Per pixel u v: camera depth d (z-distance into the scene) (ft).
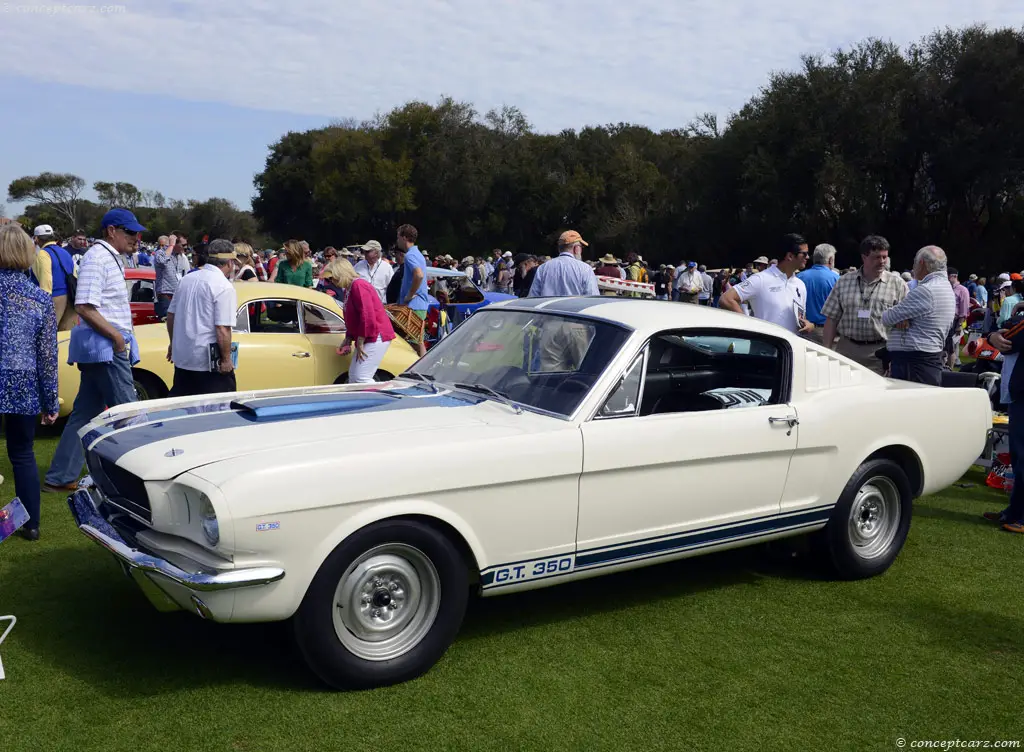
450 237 208.23
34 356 15.74
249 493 10.27
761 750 10.65
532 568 12.60
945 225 138.51
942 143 126.21
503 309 16.16
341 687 11.33
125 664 11.97
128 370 19.51
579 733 10.78
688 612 14.80
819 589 16.14
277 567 10.50
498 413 13.28
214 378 20.85
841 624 14.52
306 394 14.66
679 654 13.14
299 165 221.87
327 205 212.43
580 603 15.03
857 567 16.43
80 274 18.49
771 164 137.18
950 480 17.66
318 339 27.45
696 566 17.21
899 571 17.26
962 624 14.70
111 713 10.69
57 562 15.74
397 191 204.03
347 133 217.36
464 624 13.91
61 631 12.92
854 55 138.51
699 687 12.13
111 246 19.33
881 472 16.49
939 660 13.32
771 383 15.49
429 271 52.95
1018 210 128.16
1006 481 24.07
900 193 138.00
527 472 12.16
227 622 10.57
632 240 187.42
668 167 214.48
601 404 13.14
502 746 10.39
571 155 207.10
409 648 11.72
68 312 25.23
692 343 14.55
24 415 15.92
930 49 133.80
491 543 12.13
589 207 200.23
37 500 16.74
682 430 13.64
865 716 11.57
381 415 12.90
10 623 13.01
